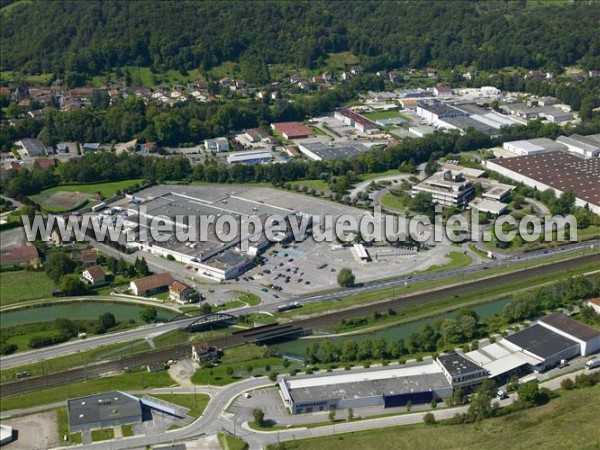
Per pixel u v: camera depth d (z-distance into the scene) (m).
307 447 188.00
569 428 189.62
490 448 183.88
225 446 191.00
